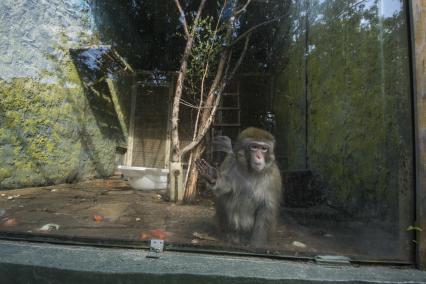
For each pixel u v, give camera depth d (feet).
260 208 4.63
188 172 7.50
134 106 12.25
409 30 3.22
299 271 3.02
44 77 8.61
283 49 8.16
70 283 3.00
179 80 8.47
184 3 9.57
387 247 3.50
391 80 4.29
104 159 11.63
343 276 2.92
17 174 7.97
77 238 3.67
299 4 7.65
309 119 7.33
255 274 2.94
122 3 10.39
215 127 7.96
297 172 5.74
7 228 4.43
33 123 8.38
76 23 9.27
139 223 5.05
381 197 4.58
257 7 8.30
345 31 6.34
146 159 12.09
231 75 8.41
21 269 3.08
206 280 2.92
